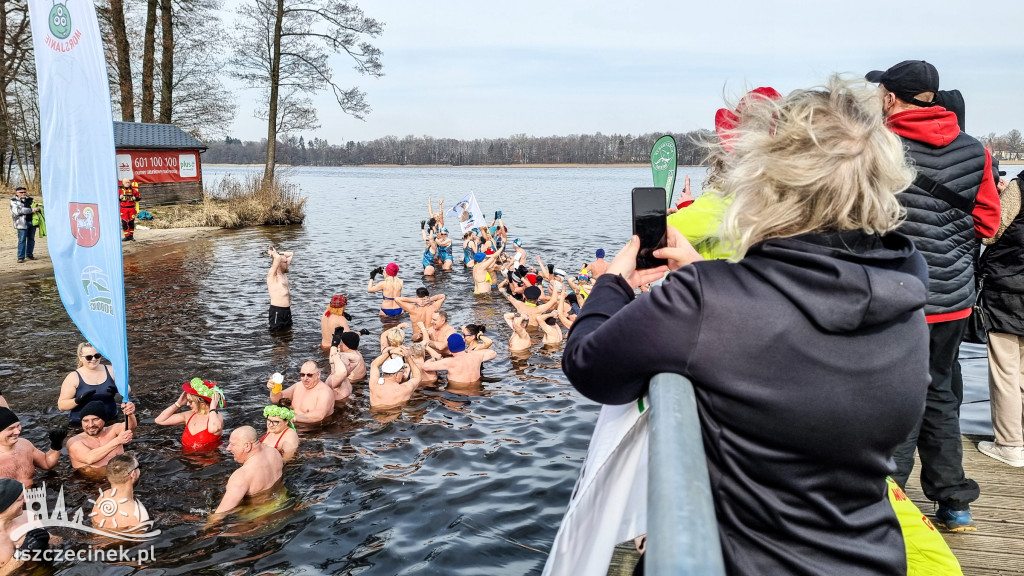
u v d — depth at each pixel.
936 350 3.45
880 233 1.43
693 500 0.95
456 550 5.59
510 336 12.75
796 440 1.27
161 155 34.97
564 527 1.47
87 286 7.38
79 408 8.22
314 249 24.92
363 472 7.06
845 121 1.38
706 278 1.33
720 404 1.30
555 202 56.44
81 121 6.86
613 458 1.49
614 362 1.35
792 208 1.35
